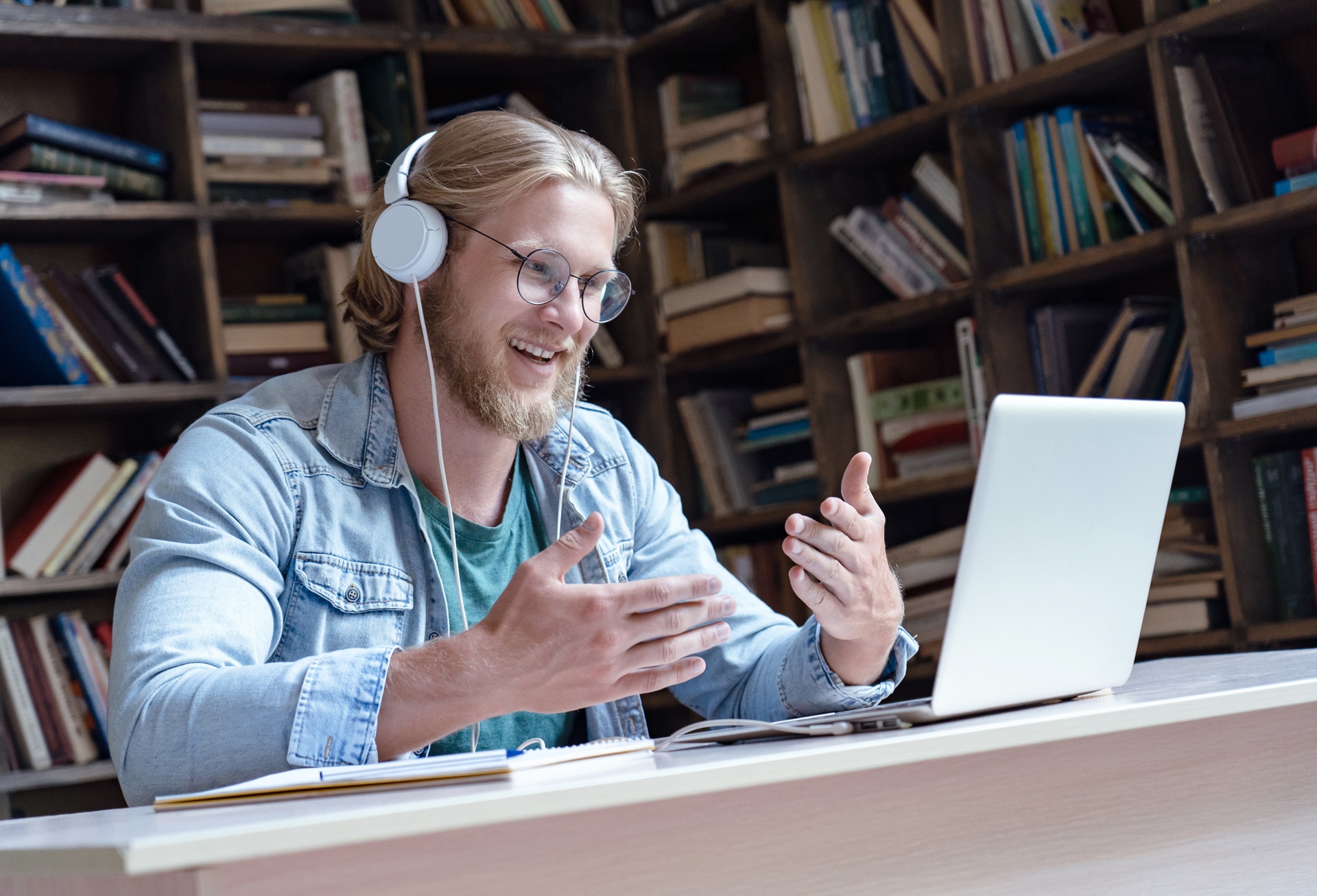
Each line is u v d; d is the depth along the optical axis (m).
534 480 1.51
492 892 0.62
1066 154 2.50
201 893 0.55
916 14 2.77
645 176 3.30
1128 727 0.80
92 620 2.79
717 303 3.05
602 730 1.42
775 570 3.07
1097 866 0.84
